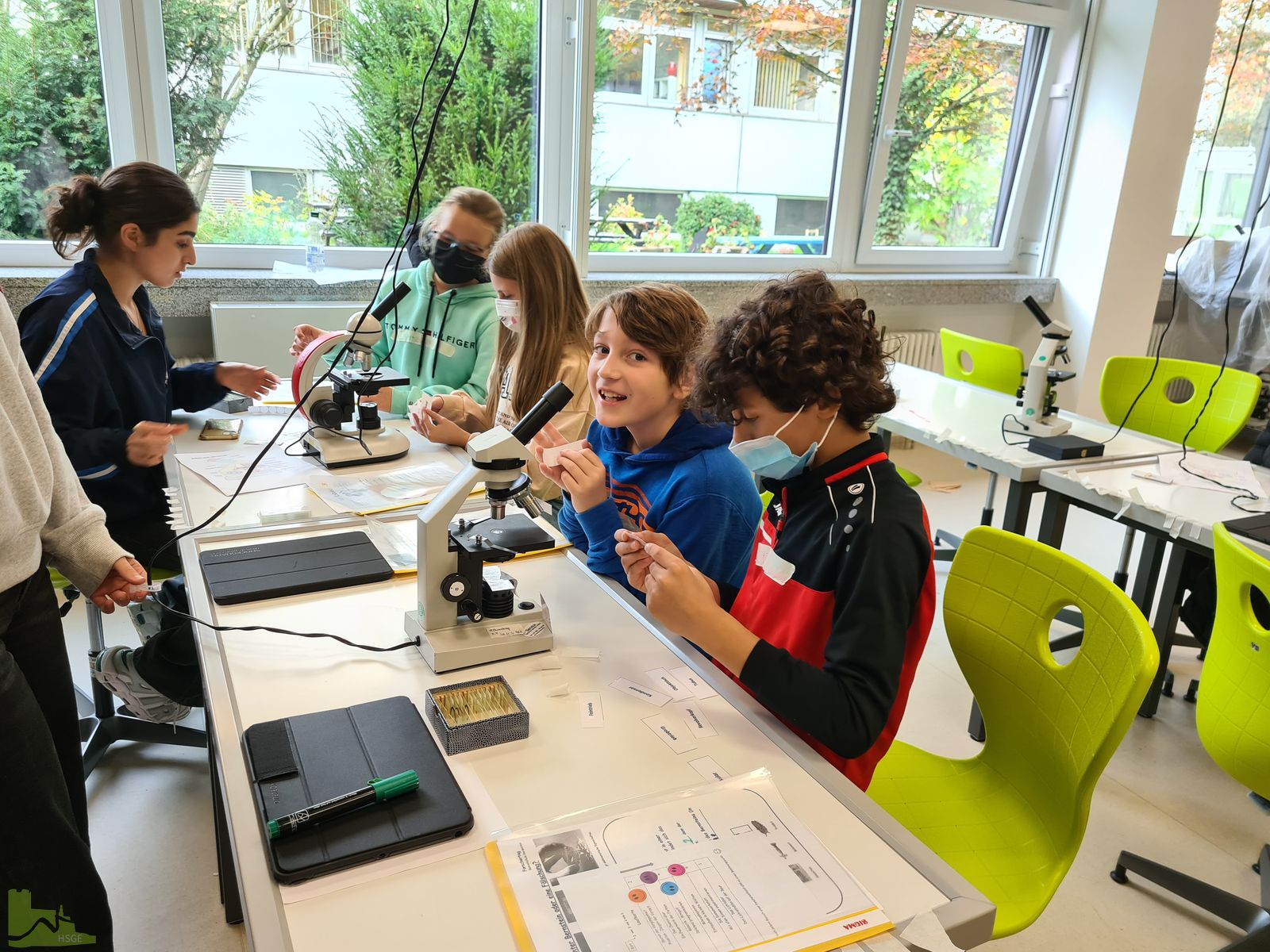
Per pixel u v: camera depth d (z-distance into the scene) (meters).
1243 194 5.11
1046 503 2.27
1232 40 4.57
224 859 1.49
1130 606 1.12
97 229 1.77
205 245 3.11
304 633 1.13
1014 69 4.30
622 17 3.47
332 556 1.34
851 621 1.00
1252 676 1.46
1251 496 2.06
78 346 1.72
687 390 1.39
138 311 1.98
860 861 0.79
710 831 0.81
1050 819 1.20
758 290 1.12
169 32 2.85
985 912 0.73
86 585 1.29
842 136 4.06
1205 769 2.17
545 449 1.39
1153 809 2.02
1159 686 2.33
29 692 1.12
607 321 1.40
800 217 4.17
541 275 1.81
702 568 1.36
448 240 2.19
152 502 1.89
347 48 3.11
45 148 2.82
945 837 1.25
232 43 2.95
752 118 3.87
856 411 1.07
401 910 0.72
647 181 3.77
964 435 2.48
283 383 2.38
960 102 4.23
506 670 1.08
